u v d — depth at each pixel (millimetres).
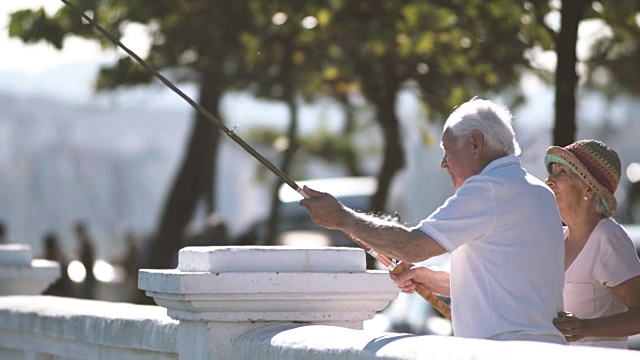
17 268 18781
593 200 11789
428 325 28234
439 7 24531
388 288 11578
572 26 17609
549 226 10406
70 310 14992
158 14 26906
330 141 61625
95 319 14125
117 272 50688
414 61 27266
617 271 11734
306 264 11422
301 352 10148
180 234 42406
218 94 31484
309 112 60844
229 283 11039
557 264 10484
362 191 54969
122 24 26250
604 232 11781
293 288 11211
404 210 72625
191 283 10961
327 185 57281
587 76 28984
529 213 10312
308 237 50125
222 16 26875
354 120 59375
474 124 10547
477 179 10336
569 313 10781
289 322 11398
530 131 46688
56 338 15461
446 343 8828
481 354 8273
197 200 42469
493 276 10297
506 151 10602
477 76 26984
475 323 10391
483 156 10539
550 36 20141
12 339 16906
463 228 10172
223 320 11234
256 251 11281
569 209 11875
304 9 25750
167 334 12492
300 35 26516
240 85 29828
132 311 13727
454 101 27797
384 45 25859
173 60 28188
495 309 10273
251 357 10883
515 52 25656
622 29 21531
